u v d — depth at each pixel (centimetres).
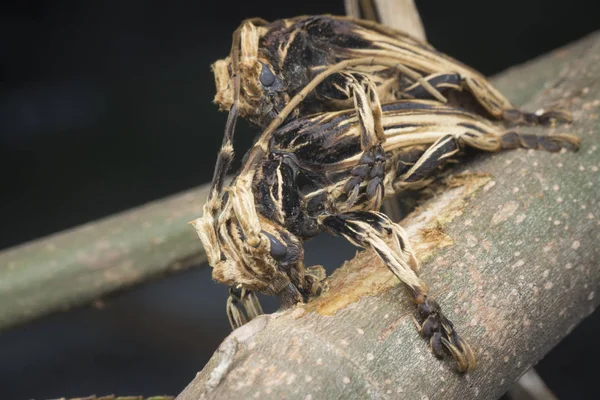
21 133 70
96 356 52
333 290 27
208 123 70
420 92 28
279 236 27
